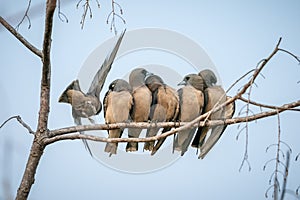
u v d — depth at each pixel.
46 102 8.52
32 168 8.24
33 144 8.36
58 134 8.63
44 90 8.52
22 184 8.15
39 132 8.42
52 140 8.39
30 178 8.19
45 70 8.38
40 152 8.35
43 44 8.11
